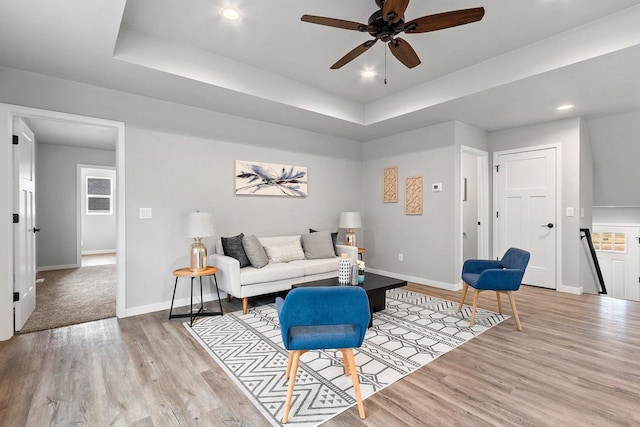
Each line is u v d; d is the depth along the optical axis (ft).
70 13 6.68
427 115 13.70
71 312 11.64
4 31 7.32
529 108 12.77
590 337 9.24
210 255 12.94
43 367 7.54
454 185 14.48
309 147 16.42
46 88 9.73
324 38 9.43
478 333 9.58
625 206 17.19
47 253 20.18
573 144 14.02
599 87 10.55
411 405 6.08
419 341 9.02
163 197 11.96
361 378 7.05
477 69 11.00
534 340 9.05
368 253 18.66
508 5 7.78
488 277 9.82
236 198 13.84
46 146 20.22
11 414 5.83
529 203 15.35
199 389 6.64
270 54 10.43
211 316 11.20
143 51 9.07
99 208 28.63
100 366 7.59
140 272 11.49
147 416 5.78
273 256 13.37
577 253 13.97
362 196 19.02
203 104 12.28
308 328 6.07
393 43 7.67
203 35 9.30
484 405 6.08
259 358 8.02
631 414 5.80
